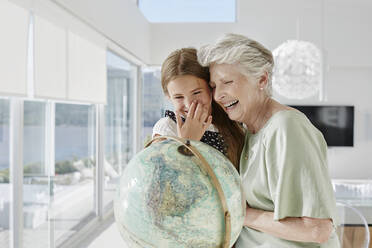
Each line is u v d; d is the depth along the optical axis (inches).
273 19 242.2
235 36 34.0
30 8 98.9
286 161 30.5
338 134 248.4
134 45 204.4
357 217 75.2
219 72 33.4
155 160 23.0
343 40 238.8
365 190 167.8
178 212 21.4
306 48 178.7
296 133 31.1
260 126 36.7
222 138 43.4
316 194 29.4
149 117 250.7
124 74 207.0
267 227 32.5
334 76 247.9
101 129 163.9
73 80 126.8
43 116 113.8
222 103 35.1
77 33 130.0
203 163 22.9
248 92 33.8
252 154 36.9
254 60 33.1
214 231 22.1
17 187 97.8
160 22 248.5
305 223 29.8
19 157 97.8
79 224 143.9
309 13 239.8
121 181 24.4
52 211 120.6
